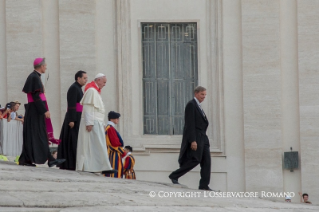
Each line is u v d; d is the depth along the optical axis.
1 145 71.31
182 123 84.50
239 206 47.28
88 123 57.50
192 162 61.06
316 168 80.94
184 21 83.56
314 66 81.88
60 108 81.88
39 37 82.62
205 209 43.06
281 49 82.50
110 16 83.00
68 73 82.19
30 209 37.16
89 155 57.62
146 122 84.31
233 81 82.50
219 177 81.50
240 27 82.88
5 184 42.41
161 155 81.56
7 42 82.75
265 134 81.44
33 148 57.16
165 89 84.56
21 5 82.94
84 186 45.94
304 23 82.06
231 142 81.88
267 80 81.94
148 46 84.25
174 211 40.56
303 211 48.44
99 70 82.69
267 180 81.00
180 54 84.44
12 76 82.50
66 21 82.50
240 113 82.25
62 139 60.22
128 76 83.00
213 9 83.25
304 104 81.62
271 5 82.38
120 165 62.53
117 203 40.97
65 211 37.53
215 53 83.06
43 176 48.03
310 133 81.38
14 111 72.44
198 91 61.59
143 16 83.50
